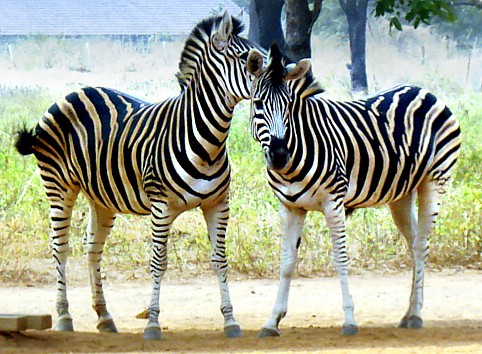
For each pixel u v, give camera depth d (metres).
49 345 10.36
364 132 11.17
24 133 11.63
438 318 12.59
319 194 10.65
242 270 15.60
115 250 16.20
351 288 14.76
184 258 16.03
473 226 16.47
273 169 9.81
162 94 30.55
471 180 19.14
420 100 11.84
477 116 25.73
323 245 15.95
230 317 10.88
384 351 9.44
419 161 11.70
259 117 9.93
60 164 11.65
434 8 18.28
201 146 10.27
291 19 18.80
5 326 10.28
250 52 9.86
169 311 13.18
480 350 9.50
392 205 12.23
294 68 10.18
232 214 16.94
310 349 9.86
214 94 10.23
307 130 10.54
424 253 11.88
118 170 10.97
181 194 10.39
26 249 15.90
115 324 12.23
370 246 16.25
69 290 14.67
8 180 18.55
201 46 10.48
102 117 11.30
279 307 10.88
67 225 11.77
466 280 15.34
